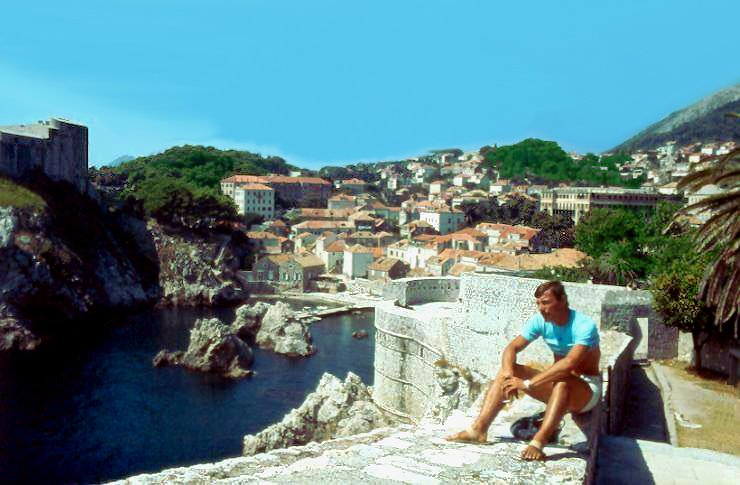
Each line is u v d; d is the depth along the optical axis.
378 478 8.90
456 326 49.03
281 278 181.62
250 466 10.16
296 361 102.19
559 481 8.95
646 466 13.91
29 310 123.19
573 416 11.42
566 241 181.50
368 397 62.50
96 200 173.00
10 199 131.75
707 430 27.75
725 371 38.31
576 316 10.88
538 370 11.14
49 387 84.94
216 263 173.12
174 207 177.25
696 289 38.16
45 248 130.25
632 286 71.19
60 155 161.75
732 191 28.19
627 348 32.19
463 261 159.75
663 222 84.06
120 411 75.62
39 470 58.62
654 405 31.62
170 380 89.12
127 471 58.84
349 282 180.38
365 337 121.38
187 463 60.62
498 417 11.90
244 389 85.50
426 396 52.91
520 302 43.44
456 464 9.52
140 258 169.75
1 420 71.56
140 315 145.88
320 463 9.68
